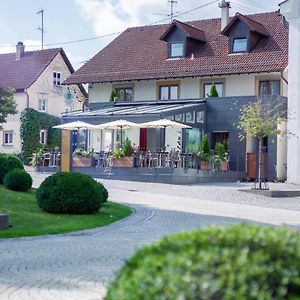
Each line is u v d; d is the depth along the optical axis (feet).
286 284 9.86
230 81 118.62
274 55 116.37
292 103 99.60
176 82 124.57
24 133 159.84
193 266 10.19
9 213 50.31
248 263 10.11
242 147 108.27
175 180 91.50
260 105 86.84
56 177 53.31
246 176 107.55
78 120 110.83
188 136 107.65
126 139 104.47
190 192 75.87
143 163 95.45
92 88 135.54
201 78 121.49
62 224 46.93
